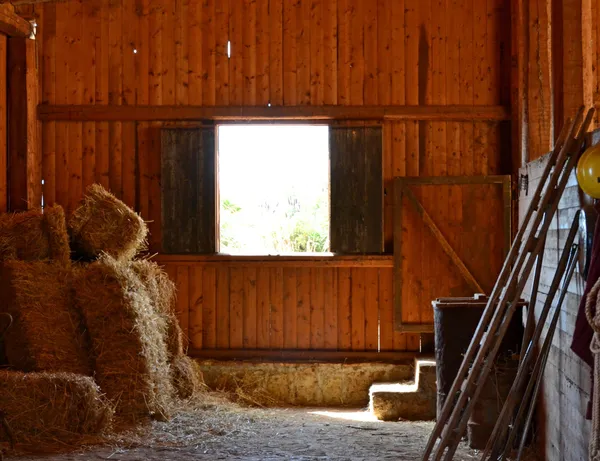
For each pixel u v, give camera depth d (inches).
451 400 157.2
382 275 277.6
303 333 280.4
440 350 205.0
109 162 283.4
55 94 283.7
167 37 282.2
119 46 283.1
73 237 238.8
